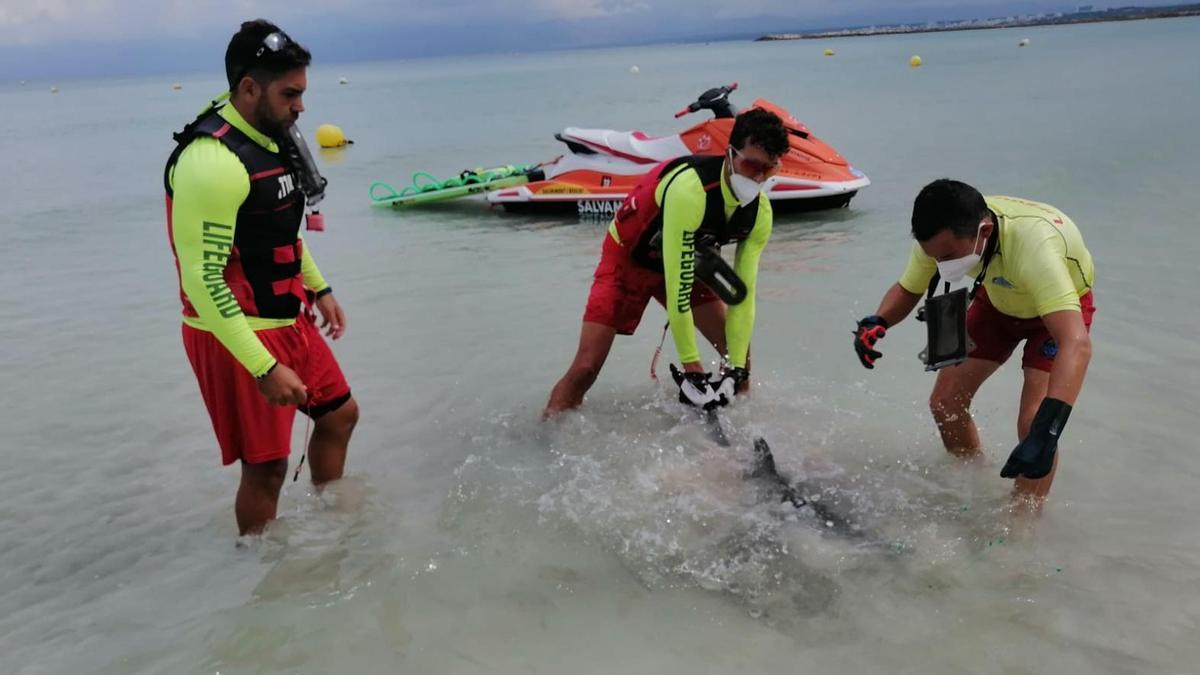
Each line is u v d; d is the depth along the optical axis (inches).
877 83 1034.1
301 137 127.4
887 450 158.2
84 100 2251.5
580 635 111.7
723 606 117.3
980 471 149.4
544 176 400.8
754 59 2337.6
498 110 1002.7
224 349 125.4
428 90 1680.6
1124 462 149.3
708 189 157.5
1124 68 1008.9
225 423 130.2
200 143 116.9
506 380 199.9
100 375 214.5
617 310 175.8
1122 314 214.5
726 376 168.4
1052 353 136.6
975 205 121.3
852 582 121.0
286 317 132.0
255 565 131.0
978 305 145.8
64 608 122.6
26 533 143.6
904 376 191.6
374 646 110.7
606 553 130.3
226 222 117.3
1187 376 180.4
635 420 177.2
